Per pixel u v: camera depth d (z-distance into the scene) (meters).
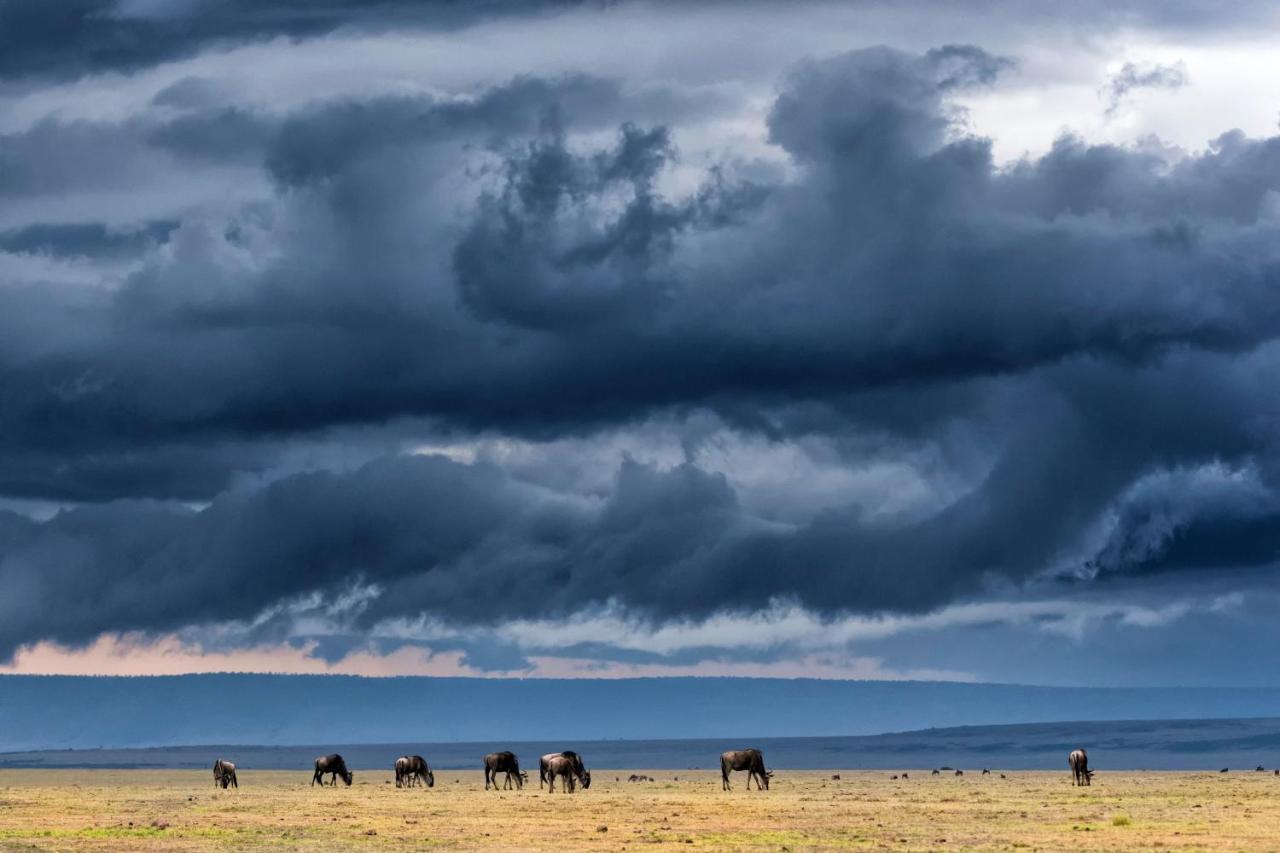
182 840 153.00
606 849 139.00
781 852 133.75
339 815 192.50
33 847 144.75
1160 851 130.38
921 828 160.12
